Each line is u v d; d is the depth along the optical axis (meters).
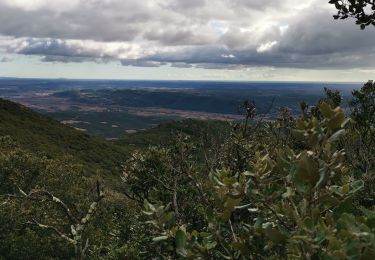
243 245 2.04
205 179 5.05
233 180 2.07
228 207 2.05
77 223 3.52
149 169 7.71
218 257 2.14
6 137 38.12
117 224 8.86
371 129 6.64
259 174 2.04
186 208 6.02
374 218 1.58
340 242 1.43
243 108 6.33
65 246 22.11
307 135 1.79
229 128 6.16
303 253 1.55
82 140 100.31
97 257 7.93
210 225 2.14
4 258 22.70
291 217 1.77
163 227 2.18
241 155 5.53
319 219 1.66
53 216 22.23
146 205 2.23
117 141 109.31
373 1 3.78
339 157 1.75
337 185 1.97
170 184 6.74
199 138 6.04
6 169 26.44
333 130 1.76
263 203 1.98
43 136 95.38
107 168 83.62
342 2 3.87
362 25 3.87
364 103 6.69
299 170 1.74
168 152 7.07
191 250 2.07
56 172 27.58
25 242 22.23
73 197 24.34
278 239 1.75
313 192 1.74
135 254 5.55
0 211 21.94
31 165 27.61
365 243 1.40
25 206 23.39
